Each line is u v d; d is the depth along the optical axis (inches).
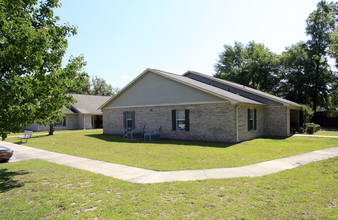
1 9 229.1
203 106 612.7
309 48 1320.1
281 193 201.2
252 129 671.8
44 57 269.4
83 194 211.6
